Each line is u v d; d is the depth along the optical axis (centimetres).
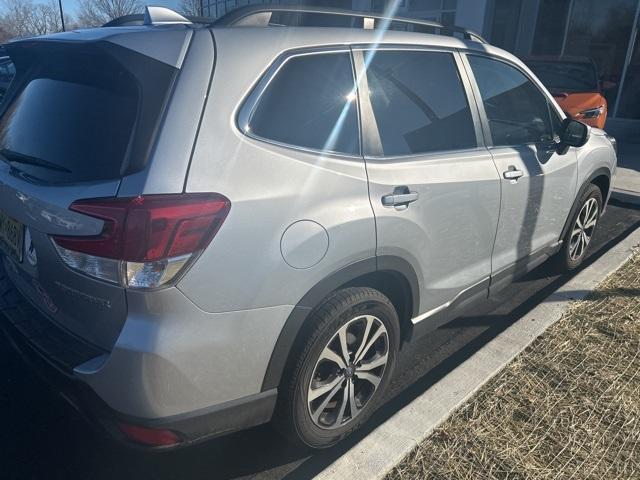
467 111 293
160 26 221
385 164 239
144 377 178
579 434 247
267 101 205
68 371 193
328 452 245
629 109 1291
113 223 174
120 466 233
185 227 176
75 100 211
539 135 356
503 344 315
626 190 703
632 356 309
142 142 182
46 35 237
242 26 213
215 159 186
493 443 239
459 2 1393
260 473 232
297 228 201
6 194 223
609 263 438
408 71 264
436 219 261
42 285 210
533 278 430
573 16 1344
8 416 258
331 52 230
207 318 184
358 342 237
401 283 256
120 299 179
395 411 271
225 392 197
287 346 208
